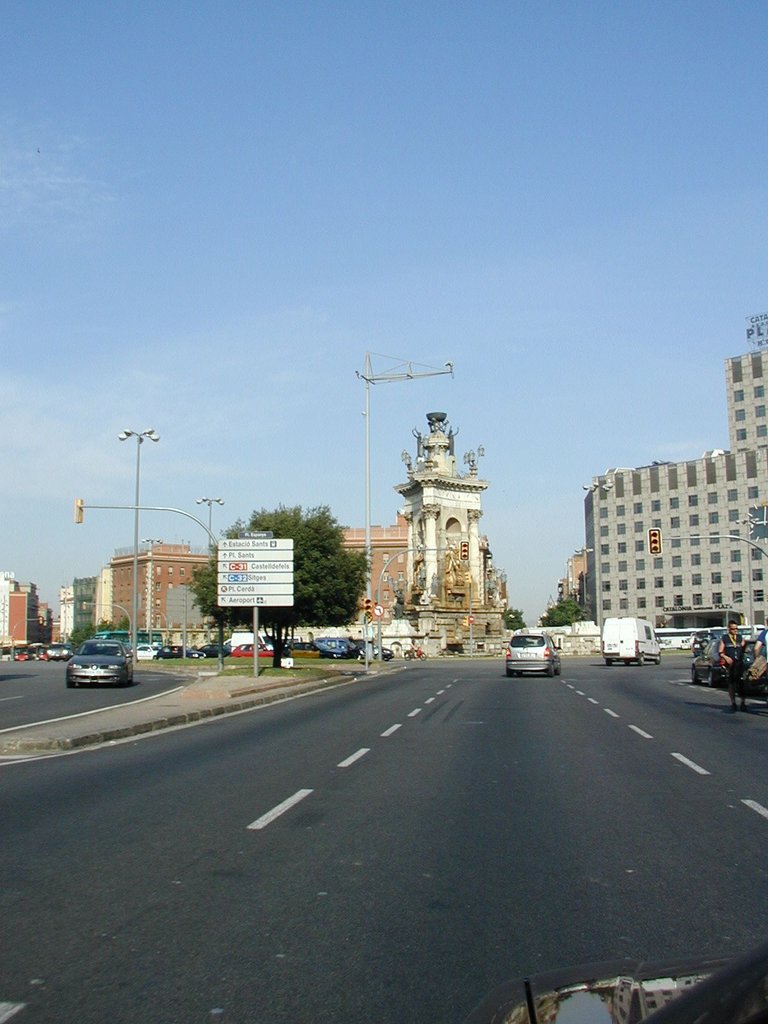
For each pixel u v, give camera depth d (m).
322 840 9.13
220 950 5.89
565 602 146.00
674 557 124.31
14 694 32.84
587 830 9.63
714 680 35.72
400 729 20.33
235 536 45.47
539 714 24.09
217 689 30.23
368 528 61.41
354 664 62.34
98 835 9.34
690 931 6.23
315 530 44.78
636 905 6.88
